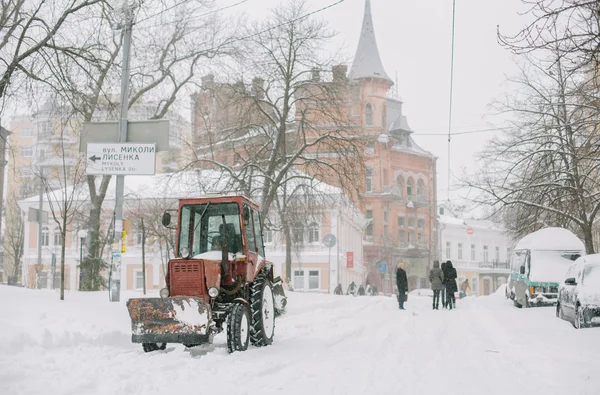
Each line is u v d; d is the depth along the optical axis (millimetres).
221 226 13875
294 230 38594
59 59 22234
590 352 12641
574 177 27562
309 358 12016
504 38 11008
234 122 33562
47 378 9117
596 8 10875
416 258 86938
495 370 10727
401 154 88125
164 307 12023
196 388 8727
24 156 69750
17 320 13500
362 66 83625
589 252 27969
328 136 32688
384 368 10828
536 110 28422
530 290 27250
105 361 10789
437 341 15297
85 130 18125
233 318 12469
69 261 62625
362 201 35250
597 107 18656
